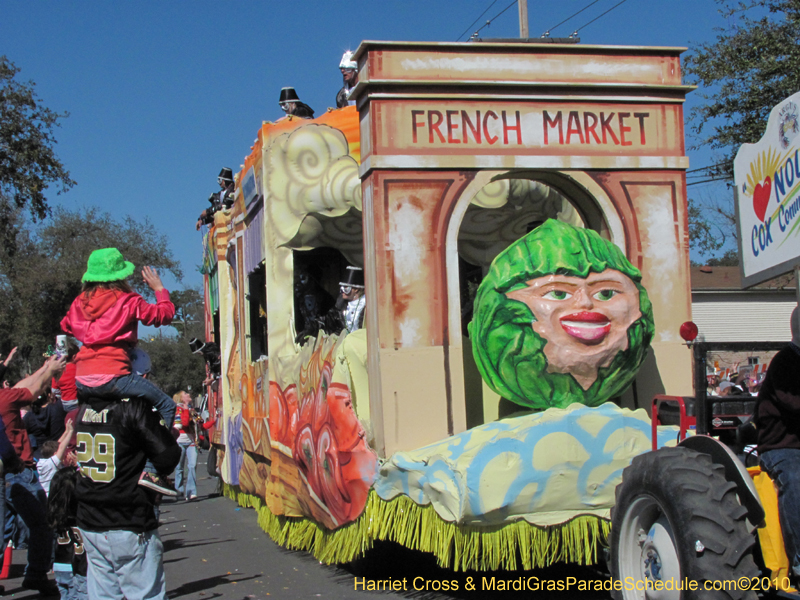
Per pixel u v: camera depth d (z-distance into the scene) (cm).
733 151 1688
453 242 609
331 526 654
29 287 3712
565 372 532
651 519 411
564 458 496
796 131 398
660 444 511
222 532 954
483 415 655
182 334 6103
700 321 2634
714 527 355
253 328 1006
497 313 541
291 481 765
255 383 935
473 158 615
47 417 917
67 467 593
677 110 664
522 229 902
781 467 408
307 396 712
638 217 647
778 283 2208
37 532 681
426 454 535
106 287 470
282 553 794
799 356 411
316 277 1006
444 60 620
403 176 606
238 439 1058
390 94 607
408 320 595
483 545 500
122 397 458
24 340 3681
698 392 443
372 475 581
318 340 688
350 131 841
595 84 639
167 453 456
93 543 455
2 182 2917
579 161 636
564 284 535
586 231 564
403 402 586
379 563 669
